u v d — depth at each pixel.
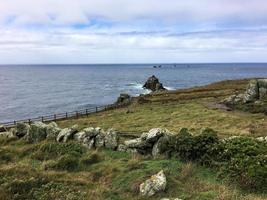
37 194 15.96
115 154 22.98
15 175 18.17
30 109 100.44
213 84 107.69
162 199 14.17
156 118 52.34
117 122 51.22
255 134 34.72
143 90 149.88
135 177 17.34
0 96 136.25
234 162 17.56
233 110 55.50
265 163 17.05
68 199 15.20
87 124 50.53
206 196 14.66
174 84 187.25
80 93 146.62
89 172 19.34
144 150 22.97
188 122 46.44
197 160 19.64
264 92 57.25
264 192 15.27
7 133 31.81
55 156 22.98
